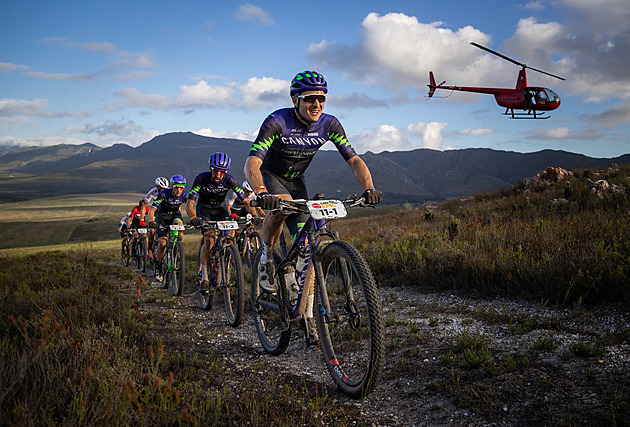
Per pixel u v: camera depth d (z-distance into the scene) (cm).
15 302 600
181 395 315
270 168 421
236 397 322
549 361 332
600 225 778
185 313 680
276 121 381
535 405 273
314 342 366
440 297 600
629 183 1630
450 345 396
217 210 757
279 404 305
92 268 1196
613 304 454
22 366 296
